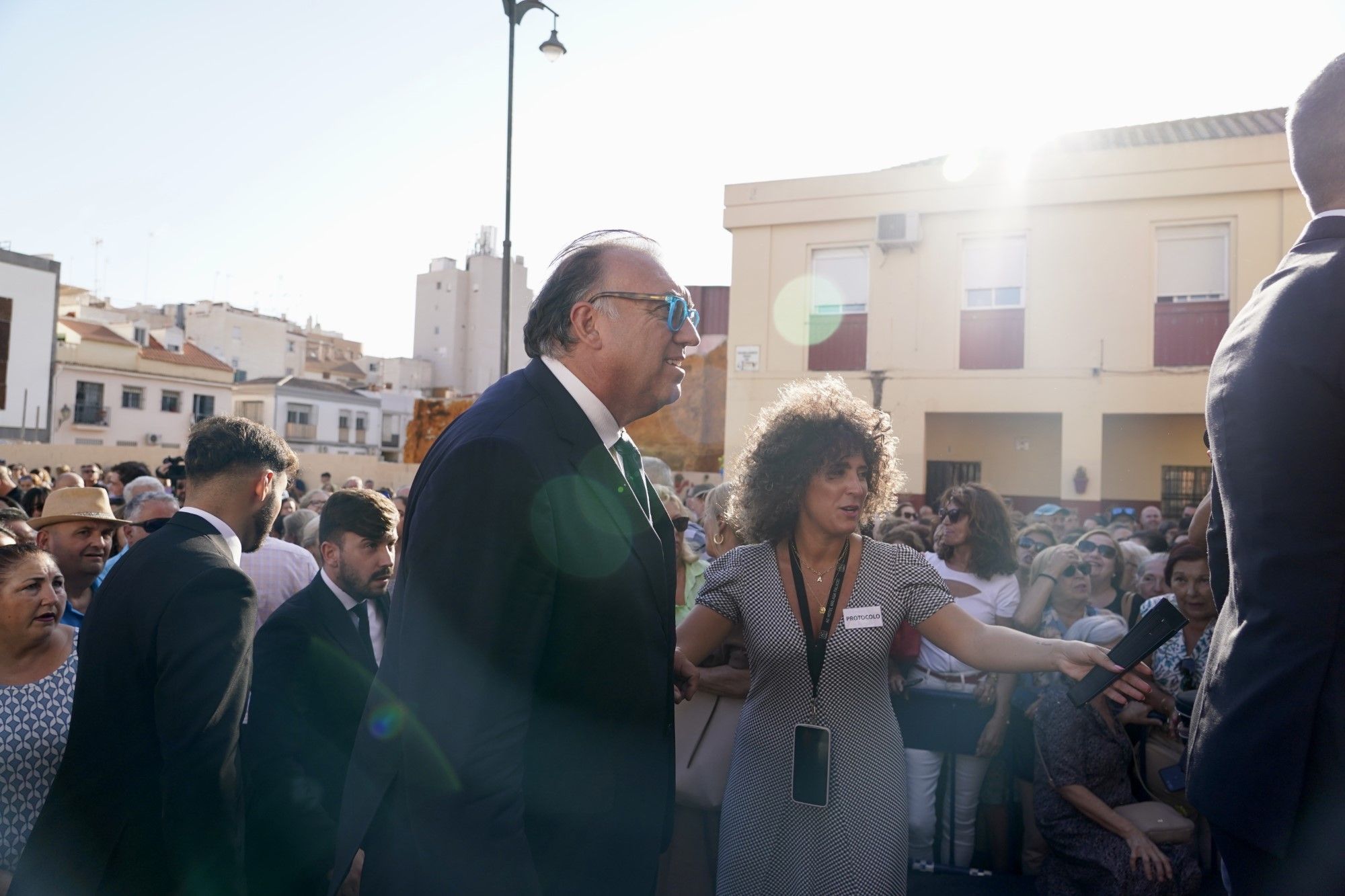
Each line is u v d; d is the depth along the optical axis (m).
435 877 1.45
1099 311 12.79
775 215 14.50
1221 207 12.16
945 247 13.62
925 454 14.14
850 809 2.30
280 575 4.27
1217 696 1.37
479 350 69.62
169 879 2.09
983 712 3.79
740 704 3.20
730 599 2.56
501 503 1.54
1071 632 3.84
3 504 4.76
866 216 13.95
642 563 1.74
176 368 43.88
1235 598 1.37
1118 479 14.01
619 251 1.86
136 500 4.79
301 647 3.00
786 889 2.30
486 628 1.49
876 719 2.39
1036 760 3.48
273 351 61.19
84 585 4.18
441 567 1.52
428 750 1.47
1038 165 12.99
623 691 1.69
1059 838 3.35
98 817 2.14
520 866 1.48
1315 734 1.22
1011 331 13.37
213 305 58.81
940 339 13.62
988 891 3.71
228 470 2.51
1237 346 1.40
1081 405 12.87
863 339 14.22
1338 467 1.24
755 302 14.69
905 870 2.36
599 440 1.77
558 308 1.83
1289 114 1.50
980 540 4.14
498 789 1.48
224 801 2.13
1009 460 14.55
